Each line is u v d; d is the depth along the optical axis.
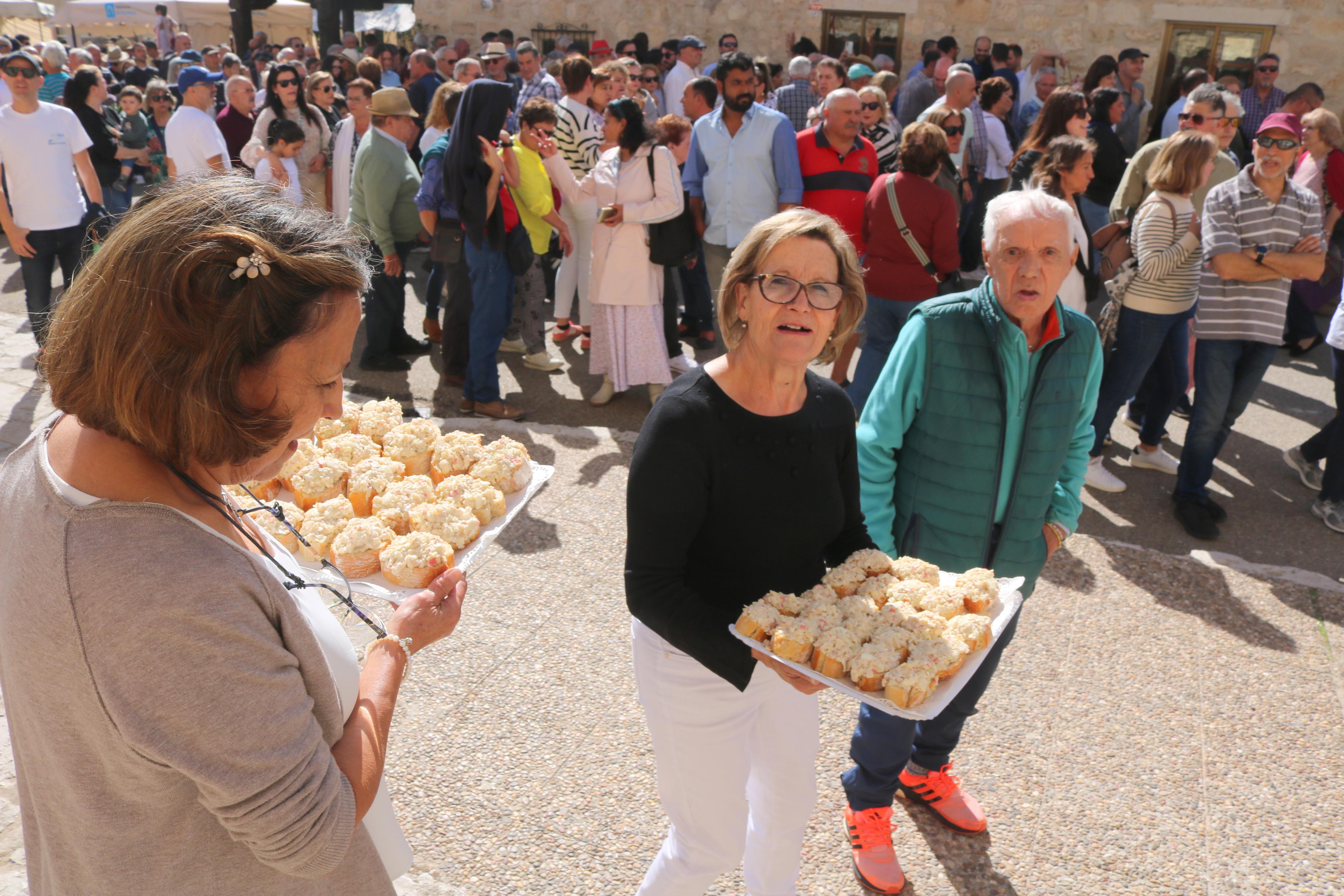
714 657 1.73
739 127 6.04
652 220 5.32
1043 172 4.54
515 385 6.18
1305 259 4.24
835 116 5.76
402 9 15.24
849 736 3.00
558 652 3.32
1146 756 2.96
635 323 5.61
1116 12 11.99
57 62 9.56
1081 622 3.67
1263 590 3.92
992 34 12.57
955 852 2.57
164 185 1.00
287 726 1.00
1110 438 5.74
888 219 5.05
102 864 1.04
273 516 1.81
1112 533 4.63
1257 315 4.38
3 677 1.04
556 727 2.95
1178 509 4.78
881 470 2.37
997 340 2.20
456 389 5.98
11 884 2.23
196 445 0.96
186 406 0.93
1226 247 4.35
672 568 1.77
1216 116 5.35
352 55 12.94
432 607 1.39
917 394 2.29
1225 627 3.66
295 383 0.99
